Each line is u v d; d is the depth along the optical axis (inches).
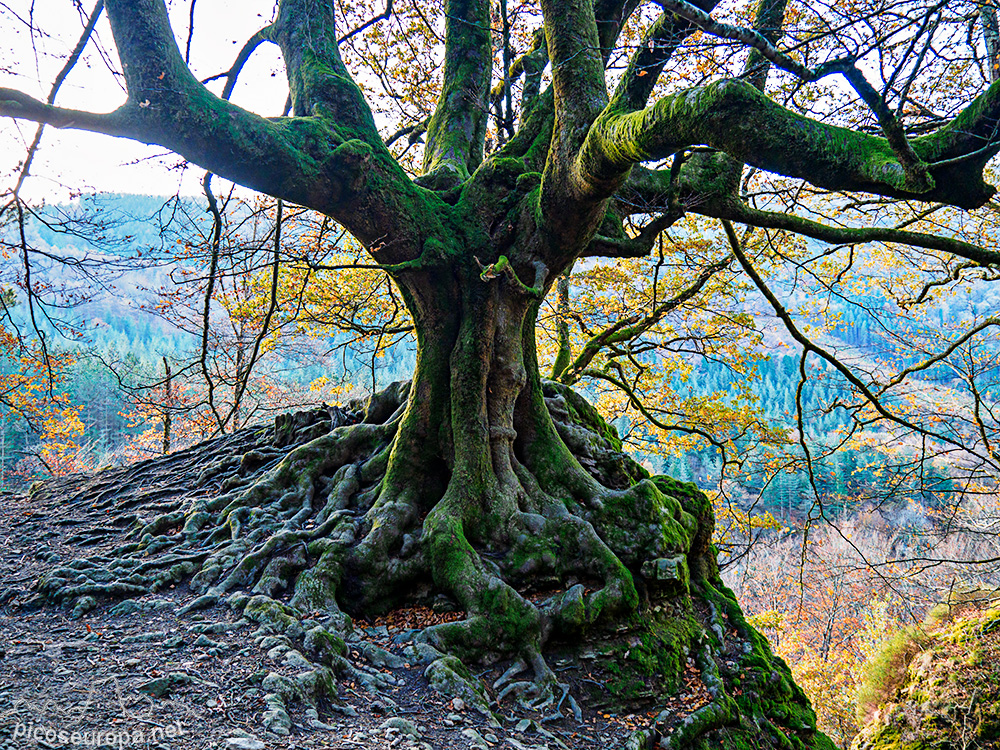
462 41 379.6
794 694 281.3
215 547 283.7
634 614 258.7
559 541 273.6
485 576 250.2
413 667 216.7
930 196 194.7
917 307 455.2
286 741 150.9
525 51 462.0
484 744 179.8
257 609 226.8
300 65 292.0
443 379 306.5
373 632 237.8
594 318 589.0
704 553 326.0
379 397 356.5
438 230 300.8
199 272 313.3
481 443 289.7
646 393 621.6
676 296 503.5
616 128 211.3
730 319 531.5
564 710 223.1
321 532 273.9
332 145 256.4
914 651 494.6
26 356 458.9
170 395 609.6
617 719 228.7
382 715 184.2
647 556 278.1
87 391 1051.3
